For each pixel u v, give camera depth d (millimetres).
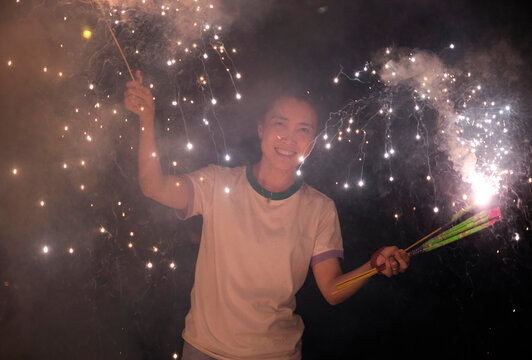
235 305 2160
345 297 2291
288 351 2174
